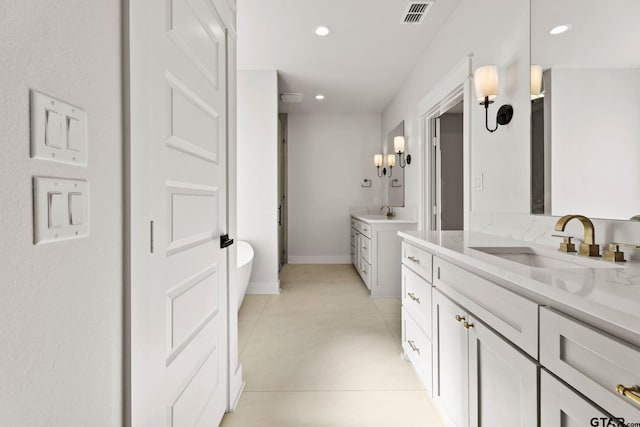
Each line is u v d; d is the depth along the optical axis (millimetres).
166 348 984
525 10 1694
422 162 3391
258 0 2422
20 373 518
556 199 1478
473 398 1188
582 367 710
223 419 1565
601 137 1223
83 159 651
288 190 5637
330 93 4496
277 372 2006
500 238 1801
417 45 3113
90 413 678
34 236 539
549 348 805
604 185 1219
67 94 612
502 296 1011
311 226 5695
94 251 686
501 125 1938
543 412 823
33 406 542
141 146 847
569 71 1393
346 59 3418
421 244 1767
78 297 642
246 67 3627
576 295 682
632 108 1103
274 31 2863
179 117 1074
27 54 527
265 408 1653
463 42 2393
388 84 4141
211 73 1381
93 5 685
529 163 1670
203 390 1277
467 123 2318
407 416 1589
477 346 1160
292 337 2537
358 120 5621
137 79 828
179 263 1077
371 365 2090
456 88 2479
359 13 2590
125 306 792
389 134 4922
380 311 3164
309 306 3318
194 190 1211
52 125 572
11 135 498
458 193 4402
